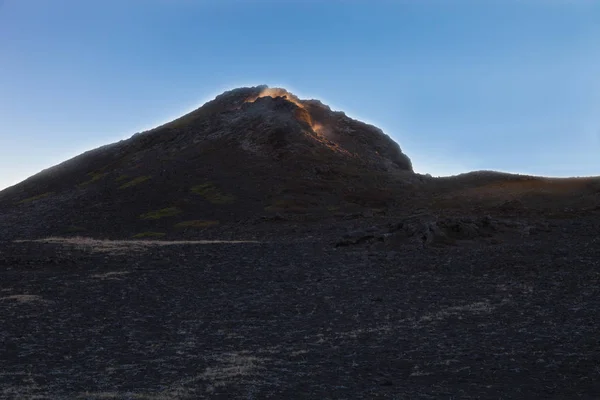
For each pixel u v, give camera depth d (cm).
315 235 5644
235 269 3712
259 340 2181
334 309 2675
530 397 1472
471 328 2209
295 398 1505
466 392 1523
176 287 3231
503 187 8206
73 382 1669
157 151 11244
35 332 2303
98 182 10081
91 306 2794
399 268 3581
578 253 3659
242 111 12031
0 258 3938
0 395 1530
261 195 8381
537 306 2502
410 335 2159
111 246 4516
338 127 11756
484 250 4003
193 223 7419
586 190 7500
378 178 9369
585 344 1908
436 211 7075
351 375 1712
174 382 1658
